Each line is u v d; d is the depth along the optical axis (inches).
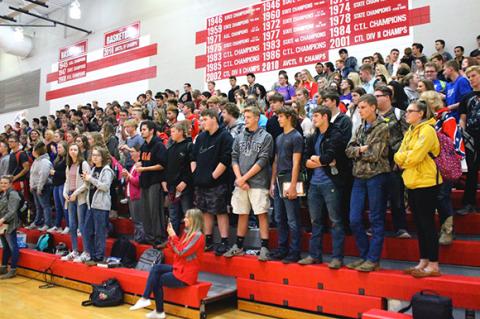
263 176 161.5
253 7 367.9
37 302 178.4
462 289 115.4
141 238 207.0
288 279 148.9
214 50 391.9
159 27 444.8
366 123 138.5
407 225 158.6
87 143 231.0
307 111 211.2
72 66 534.6
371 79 224.5
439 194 134.6
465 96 153.7
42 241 242.8
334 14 319.0
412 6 285.7
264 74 355.3
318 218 146.8
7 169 304.7
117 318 153.7
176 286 151.4
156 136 203.8
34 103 585.3
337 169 140.7
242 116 230.7
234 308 162.4
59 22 503.8
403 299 124.6
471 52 253.3
